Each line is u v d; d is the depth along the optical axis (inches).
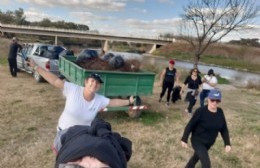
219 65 2193.7
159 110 410.9
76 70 339.0
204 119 192.4
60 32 2883.9
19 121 310.5
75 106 145.8
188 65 1755.7
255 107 534.6
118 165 53.4
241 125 379.2
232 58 2514.8
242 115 441.7
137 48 3484.3
